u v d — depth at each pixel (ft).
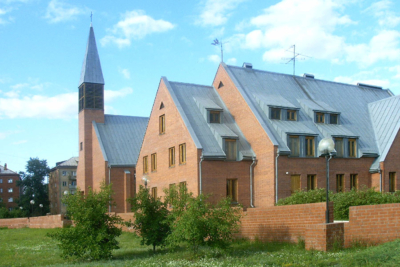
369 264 41.91
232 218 58.65
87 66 174.60
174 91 117.70
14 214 241.55
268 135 101.04
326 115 115.75
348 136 111.24
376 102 131.03
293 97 120.88
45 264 60.80
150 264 53.78
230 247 58.95
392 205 51.34
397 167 113.80
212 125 109.70
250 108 107.96
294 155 102.73
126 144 166.81
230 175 103.14
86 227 62.64
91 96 172.55
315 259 46.96
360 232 52.29
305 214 61.11
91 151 169.99
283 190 99.40
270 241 66.39
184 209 60.03
